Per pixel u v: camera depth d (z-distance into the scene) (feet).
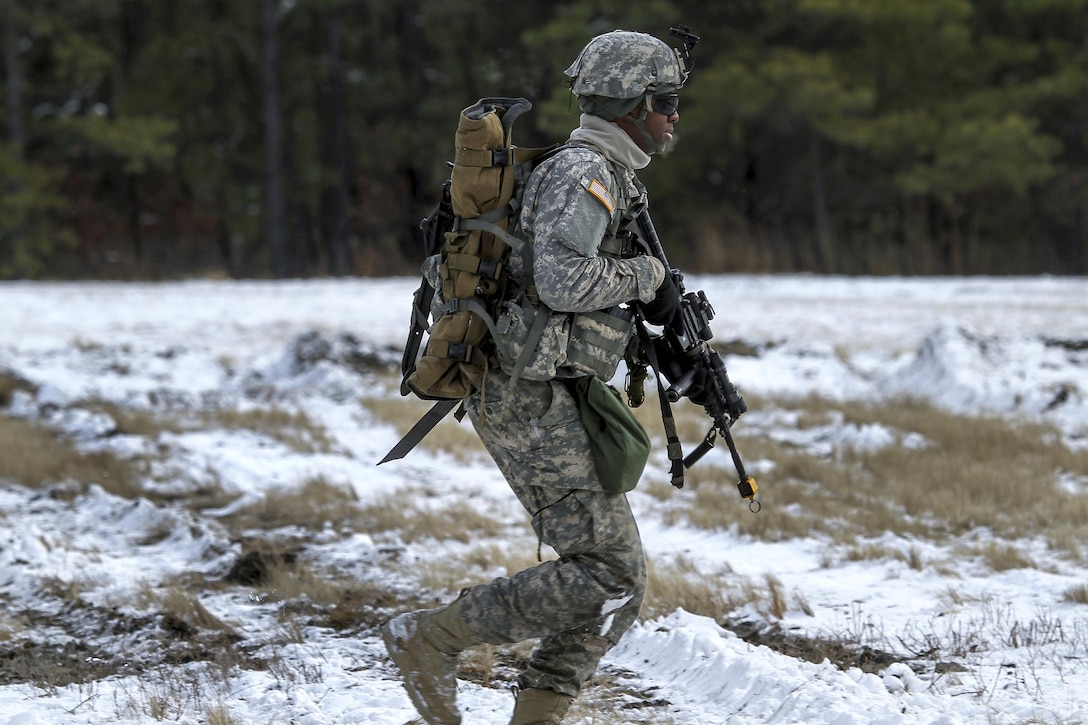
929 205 444.55
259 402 147.13
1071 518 81.97
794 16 396.78
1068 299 261.24
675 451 39.65
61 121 421.59
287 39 481.87
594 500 38.29
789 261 404.16
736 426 129.08
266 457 108.88
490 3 469.16
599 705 47.24
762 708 45.47
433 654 38.22
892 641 55.01
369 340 199.72
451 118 472.44
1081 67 419.13
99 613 61.21
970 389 144.25
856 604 61.98
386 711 45.62
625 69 38.27
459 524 81.97
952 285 317.42
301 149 479.41
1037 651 52.03
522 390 37.83
